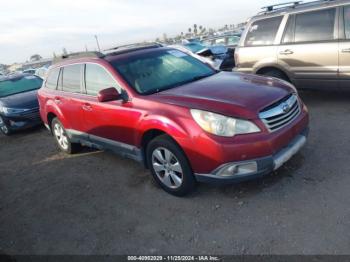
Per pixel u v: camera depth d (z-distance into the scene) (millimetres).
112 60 4688
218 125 3354
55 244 3615
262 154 3365
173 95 3928
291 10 6312
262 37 6750
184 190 3842
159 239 3336
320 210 3268
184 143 3547
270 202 3545
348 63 5656
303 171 4012
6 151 7578
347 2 5621
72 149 6207
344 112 5781
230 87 3963
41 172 5762
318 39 5957
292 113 3811
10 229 4113
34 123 8805
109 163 5496
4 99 9094
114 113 4395
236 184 4000
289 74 6441
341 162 4059
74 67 5340
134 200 4152
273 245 2945
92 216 4000
